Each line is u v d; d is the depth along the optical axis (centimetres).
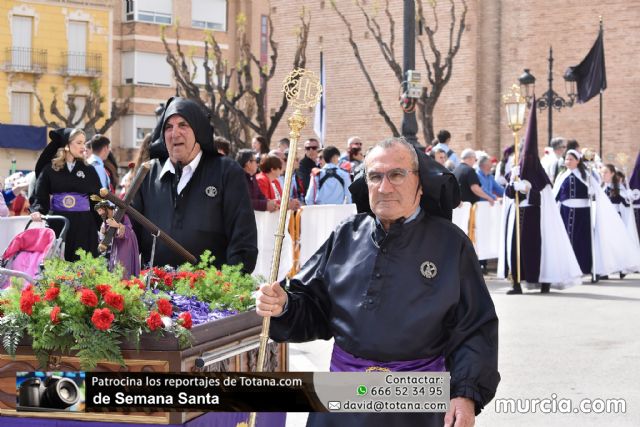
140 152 884
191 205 721
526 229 1688
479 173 2150
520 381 958
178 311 556
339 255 470
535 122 1692
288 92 495
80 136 1154
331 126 3900
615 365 1034
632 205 2173
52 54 5153
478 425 804
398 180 456
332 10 3894
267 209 1406
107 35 5284
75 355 495
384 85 3778
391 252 457
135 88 5447
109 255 718
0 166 3716
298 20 3978
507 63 3522
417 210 467
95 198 658
